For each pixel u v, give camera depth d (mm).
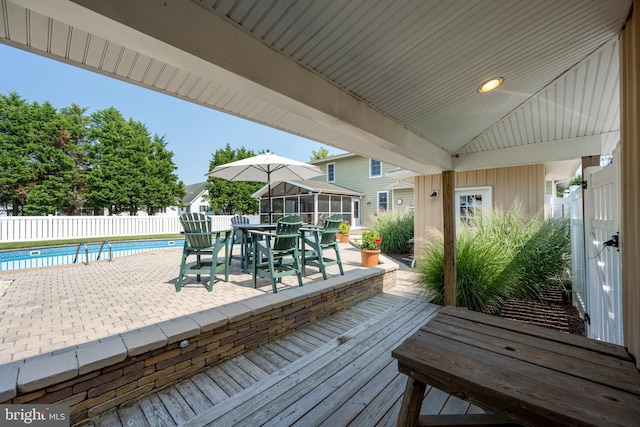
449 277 3717
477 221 4637
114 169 14227
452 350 1349
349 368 2307
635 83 1373
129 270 5066
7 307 2998
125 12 951
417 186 6938
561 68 2141
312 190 11578
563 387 1052
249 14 1202
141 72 1643
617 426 854
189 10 1107
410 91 2045
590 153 3039
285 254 3850
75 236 9984
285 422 1708
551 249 4191
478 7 1312
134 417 1805
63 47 1348
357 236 11383
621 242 1657
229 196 17734
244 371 2320
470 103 2424
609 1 1383
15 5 1074
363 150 3502
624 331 1593
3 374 1618
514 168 5625
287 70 1507
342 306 3775
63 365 1723
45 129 12953
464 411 1804
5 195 12195
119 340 2047
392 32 1405
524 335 1521
